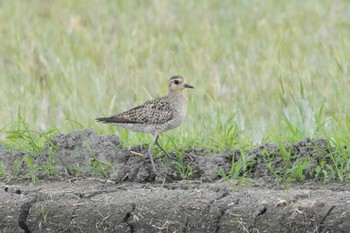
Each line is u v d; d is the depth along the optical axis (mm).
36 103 16547
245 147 13031
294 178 12062
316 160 12281
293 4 22906
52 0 24625
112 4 24031
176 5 23406
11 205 11617
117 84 17141
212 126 14555
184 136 14188
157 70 18016
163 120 12875
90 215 11398
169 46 19859
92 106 16078
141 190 11844
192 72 17750
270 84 16734
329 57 17875
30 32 21484
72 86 16828
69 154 12930
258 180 12102
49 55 19469
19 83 17875
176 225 11156
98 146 13000
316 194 11211
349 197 11047
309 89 16062
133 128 13023
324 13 21969
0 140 14289
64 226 11453
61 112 16094
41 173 12719
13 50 20516
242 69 17719
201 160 12586
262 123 15266
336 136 12867
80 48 19828
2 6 23641
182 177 12430
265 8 22484
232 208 11094
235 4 23453
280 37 19562
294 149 12555
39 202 11648
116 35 21141
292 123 14414
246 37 20141
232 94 16578
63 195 11797
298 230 10812
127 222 11297
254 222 10938
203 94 16234
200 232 11086
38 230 11516
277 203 11016
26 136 13422
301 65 17531
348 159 12219
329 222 10742
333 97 15711
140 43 20219
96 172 12688
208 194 11445
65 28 21750
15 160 12922
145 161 12680
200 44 19906
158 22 21734
